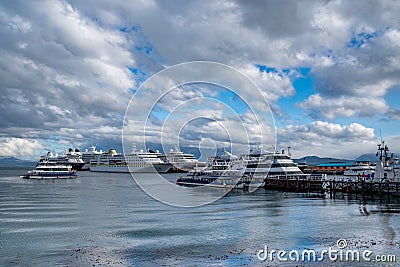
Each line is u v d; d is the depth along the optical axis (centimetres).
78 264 3128
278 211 5866
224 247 3609
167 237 4053
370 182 7669
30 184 13338
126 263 3142
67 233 4284
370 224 4606
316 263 3061
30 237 4084
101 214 5703
